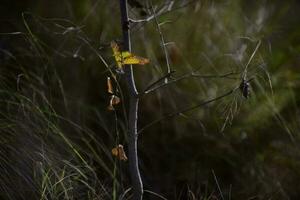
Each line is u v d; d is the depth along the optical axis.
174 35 6.32
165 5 5.36
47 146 4.71
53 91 5.56
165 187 5.34
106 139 5.57
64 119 4.93
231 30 6.54
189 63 6.26
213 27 6.49
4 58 5.54
